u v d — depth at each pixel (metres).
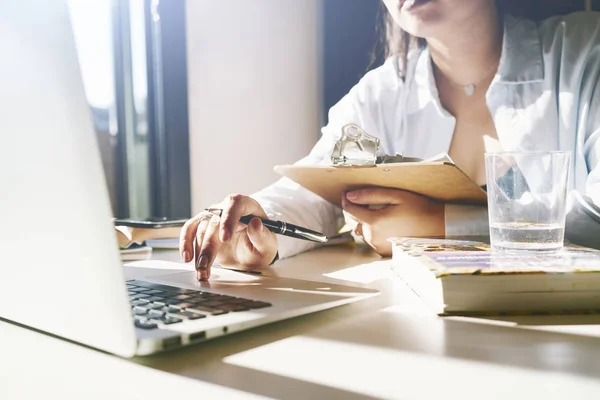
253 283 0.61
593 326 0.47
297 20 1.68
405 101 1.50
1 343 0.44
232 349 0.41
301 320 0.50
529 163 0.62
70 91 0.32
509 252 0.63
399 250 0.72
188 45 1.92
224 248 0.82
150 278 0.65
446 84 1.45
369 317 0.51
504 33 1.37
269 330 0.47
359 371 0.36
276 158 1.76
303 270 0.81
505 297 0.51
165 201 2.02
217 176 1.90
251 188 1.83
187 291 0.55
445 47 1.40
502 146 1.38
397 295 0.61
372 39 1.55
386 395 0.32
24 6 0.32
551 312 0.52
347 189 0.98
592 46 1.30
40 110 0.33
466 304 0.52
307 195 1.17
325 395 0.32
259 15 1.76
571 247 0.70
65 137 0.33
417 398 0.31
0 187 0.39
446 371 0.36
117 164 2.15
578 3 1.33
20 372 0.37
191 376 0.35
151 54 2.04
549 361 0.37
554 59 1.34
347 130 0.87
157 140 2.06
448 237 0.88
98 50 2.08
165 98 1.97
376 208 1.01
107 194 0.33
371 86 1.55
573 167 1.32
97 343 0.38
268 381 0.34
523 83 1.36
